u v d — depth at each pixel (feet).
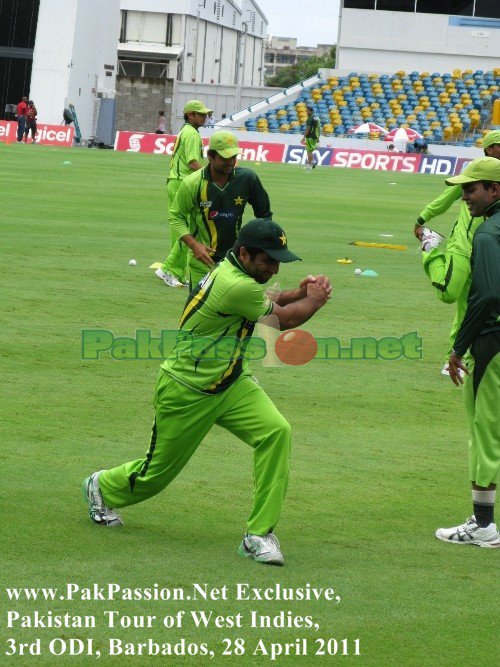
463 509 66.80
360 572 55.57
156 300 127.65
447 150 486.79
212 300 55.16
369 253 181.68
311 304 56.75
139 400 87.30
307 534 61.16
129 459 71.61
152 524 61.31
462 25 570.46
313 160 434.71
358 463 74.84
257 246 54.19
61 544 56.80
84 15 602.03
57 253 158.61
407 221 238.89
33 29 589.73
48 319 114.21
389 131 526.98
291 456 75.51
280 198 277.85
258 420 56.75
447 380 100.99
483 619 50.37
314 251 180.65
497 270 58.29
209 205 91.50
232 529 61.16
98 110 655.35
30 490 64.85
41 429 77.51
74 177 293.23
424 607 51.42
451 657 46.21
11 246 162.40
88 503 60.54
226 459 74.43
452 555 59.36
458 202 303.48
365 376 100.89
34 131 475.72
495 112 193.77
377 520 64.13
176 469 58.75
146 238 180.65
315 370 102.27
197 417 56.90
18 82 596.70
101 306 122.31
